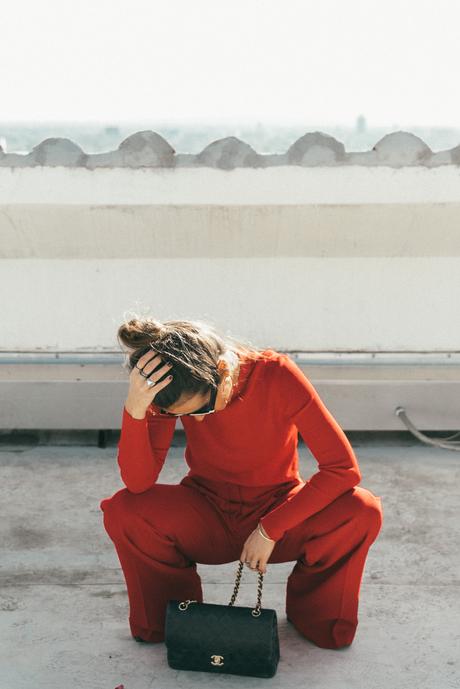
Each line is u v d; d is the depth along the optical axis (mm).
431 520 3330
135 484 2234
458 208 3631
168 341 2039
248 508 2297
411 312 3951
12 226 3725
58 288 3932
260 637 2125
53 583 2824
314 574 2320
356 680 2199
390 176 3574
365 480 3770
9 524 3314
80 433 4332
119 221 3693
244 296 3930
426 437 4035
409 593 2732
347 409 4047
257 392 2150
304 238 3781
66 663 2307
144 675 2234
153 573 2307
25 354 4027
